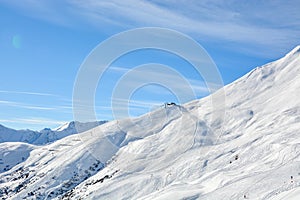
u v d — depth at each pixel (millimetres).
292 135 113688
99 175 176750
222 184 77375
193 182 96312
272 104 191250
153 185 116938
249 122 174375
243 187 61438
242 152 114500
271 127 149000
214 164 115375
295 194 37906
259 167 86562
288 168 63688
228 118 187125
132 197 115062
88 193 134500
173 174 119750
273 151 101938
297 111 160125
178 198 74500
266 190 55500
